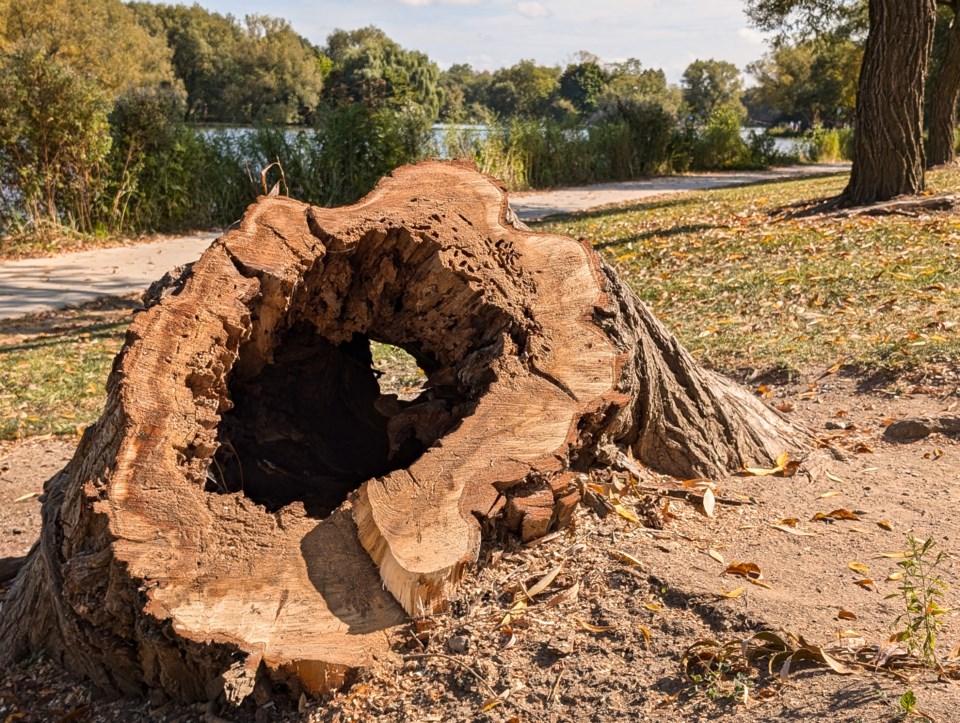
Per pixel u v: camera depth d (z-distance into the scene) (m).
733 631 2.98
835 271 8.82
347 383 4.60
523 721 2.70
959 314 7.00
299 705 2.83
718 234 11.97
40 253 15.57
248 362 3.77
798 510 4.13
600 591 3.22
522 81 68.06
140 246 16.56
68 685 3.36
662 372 4.32
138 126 17.92
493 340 3.78
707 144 32.94
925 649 2.71
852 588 3.37
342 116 19.67
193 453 3.06
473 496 3.17
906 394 5.95
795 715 2.51
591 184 26.78
